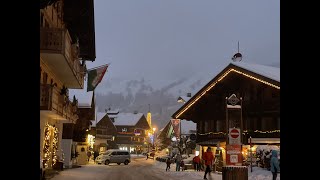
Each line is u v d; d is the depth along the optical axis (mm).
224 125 36969
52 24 23375
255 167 29719
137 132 109625
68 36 20469
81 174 26641
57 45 18703
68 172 27844
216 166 33312
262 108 33625
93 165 45469
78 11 28250
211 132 38062
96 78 29734
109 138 90625
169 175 27562
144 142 113562
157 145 89125
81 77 31891
